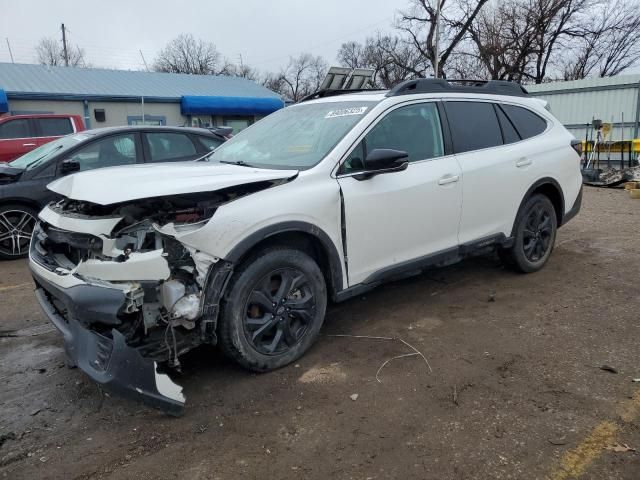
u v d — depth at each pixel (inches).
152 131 285.3
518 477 93.5
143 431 110.6
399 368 134.3
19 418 116.5
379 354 142.3
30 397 125.4
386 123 153.6
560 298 180.7
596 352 139.9
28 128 412.8
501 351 142.3
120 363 103.0
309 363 137.6
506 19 1238.9
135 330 111.8
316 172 135.8
